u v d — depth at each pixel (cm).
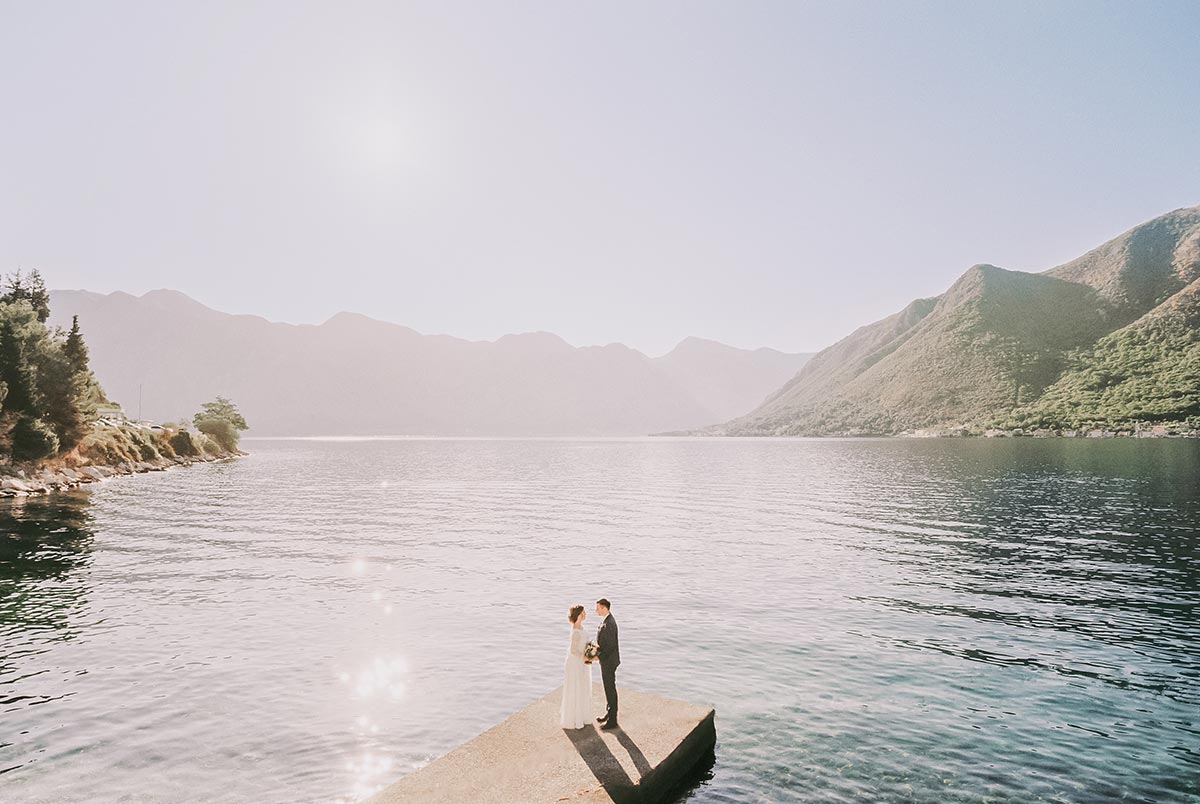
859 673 1736
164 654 1834
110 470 8431
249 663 1770
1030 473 8844
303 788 1141
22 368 6644
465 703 1518
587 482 8938
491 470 11806
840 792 1154
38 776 1171
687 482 8838
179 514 5025
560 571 3038
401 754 1269
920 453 15838
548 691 1596
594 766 1072
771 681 1675
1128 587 2722
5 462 6356
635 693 1405
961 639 2025
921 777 1209
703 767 1235
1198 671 1759
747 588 2695
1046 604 2445
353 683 1634
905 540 3931
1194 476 7912
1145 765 1260
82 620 2169
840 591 2645
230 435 16438
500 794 985
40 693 1549
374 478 9525
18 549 3462
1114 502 5638
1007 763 1266
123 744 1299
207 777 1175
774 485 8181
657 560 3312
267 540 3894
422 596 2544
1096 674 1739
